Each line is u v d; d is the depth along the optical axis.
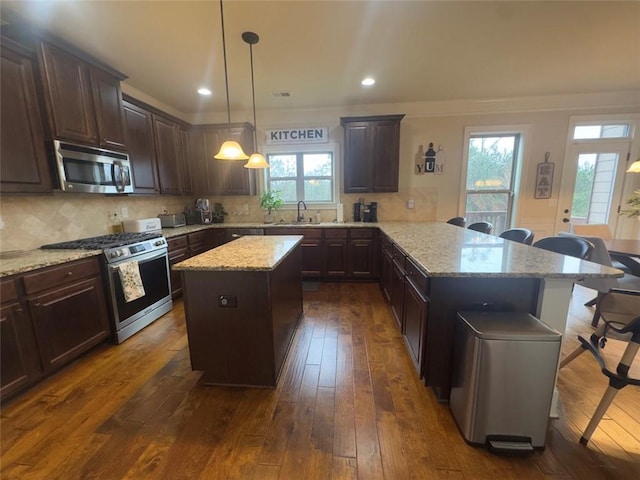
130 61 2.67
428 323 1.60
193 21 2.08
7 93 1.85
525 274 1.38
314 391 1.76
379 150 3.96
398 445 1.37
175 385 1.83
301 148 4.33
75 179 2.26
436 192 4.21
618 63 2.82
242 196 4.59
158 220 3.38
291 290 2.38
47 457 1.31
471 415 1.34
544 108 3.83
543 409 1.29
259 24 2.12
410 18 2.08
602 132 3.85
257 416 1.56
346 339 2.39
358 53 2.58
